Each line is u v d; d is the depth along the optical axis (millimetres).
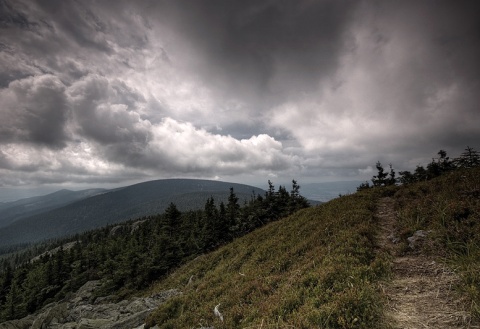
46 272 58281
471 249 8164
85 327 16703
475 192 11984
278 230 22297
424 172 37219
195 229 51188
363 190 23672
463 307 5883
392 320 6031
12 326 27594
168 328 11992
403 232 11305
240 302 11078
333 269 9203
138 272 36406
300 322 6676
